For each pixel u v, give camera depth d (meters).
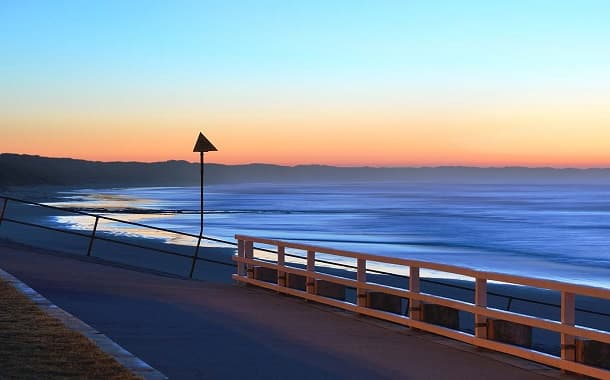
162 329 12.13
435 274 42.09
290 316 14.09
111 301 15.02
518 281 10.38
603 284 40.97
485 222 95.75
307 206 143.25
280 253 17.28
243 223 88.12
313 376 9.16
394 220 97.50
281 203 158.75
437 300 12.27
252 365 9.66
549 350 18.42
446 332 11.91
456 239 69.19
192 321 13.01
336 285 15.52
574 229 84.62
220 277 37.53
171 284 18.53
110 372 8.13
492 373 9.62
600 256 56.06
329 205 148.75
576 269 48.28
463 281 38.97
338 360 10.18
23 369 8.12
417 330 12.73
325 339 11.80
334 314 14.42
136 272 20.77
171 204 149.62
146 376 8.02
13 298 12.96
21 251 23.66
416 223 91.69
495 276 10.85
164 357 10.00
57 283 17.22
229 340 11.37
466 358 10.56
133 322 12.69
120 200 172.62
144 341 11.09
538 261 52.47
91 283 17.62
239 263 19.30
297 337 11.89
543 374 9.63
